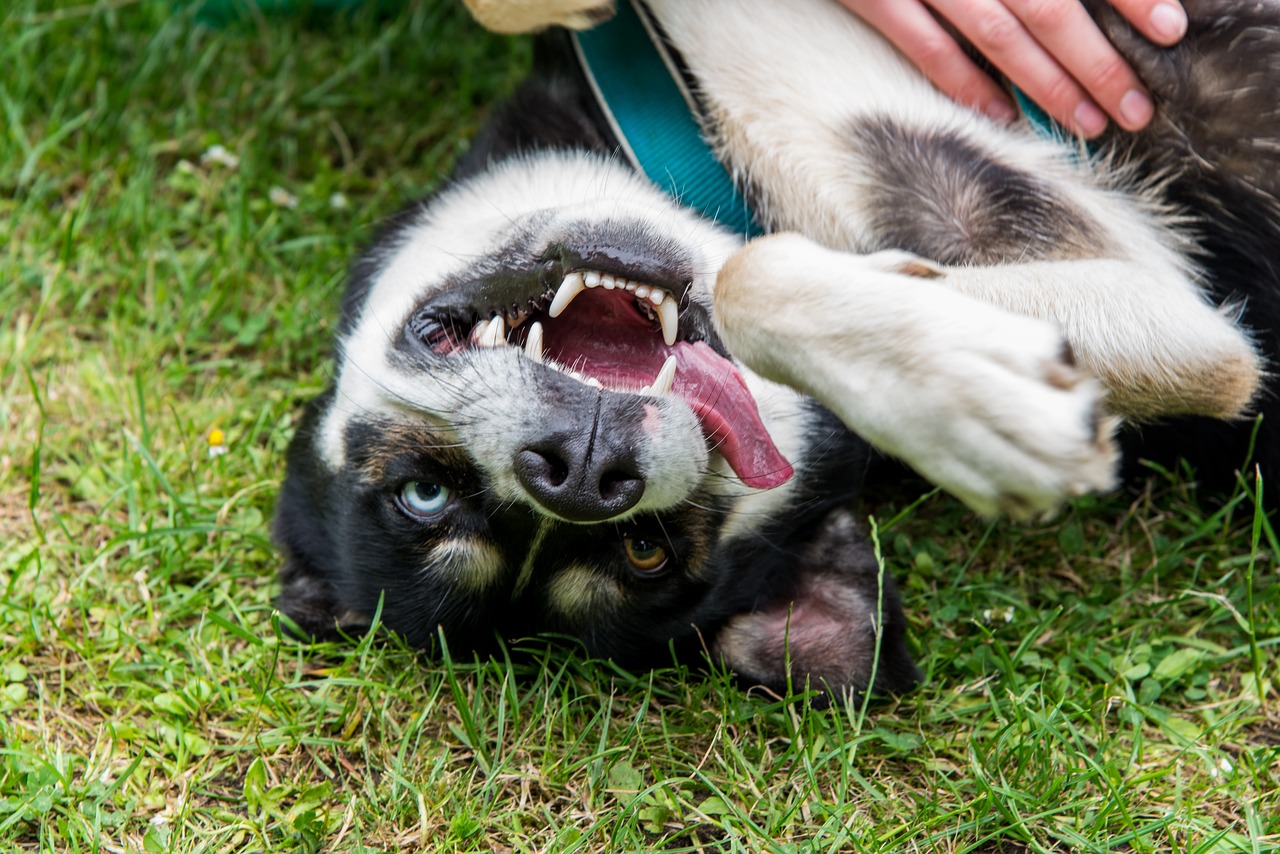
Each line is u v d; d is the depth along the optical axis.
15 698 0.72
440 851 0.68
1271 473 0.78
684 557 0.72
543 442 0.66
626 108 0.76
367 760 0.71
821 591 0.74
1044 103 0.75
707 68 0.75
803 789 0.69
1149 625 0.76
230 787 0.70
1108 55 0.74
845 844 0.68
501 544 0.71
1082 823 0.68
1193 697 0.73
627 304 0.72
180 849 0.68
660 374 0.68
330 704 0.73
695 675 0.75
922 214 0.73
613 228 0.70
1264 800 0.69
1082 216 0.74
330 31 1.04
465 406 0.68
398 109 1.00
